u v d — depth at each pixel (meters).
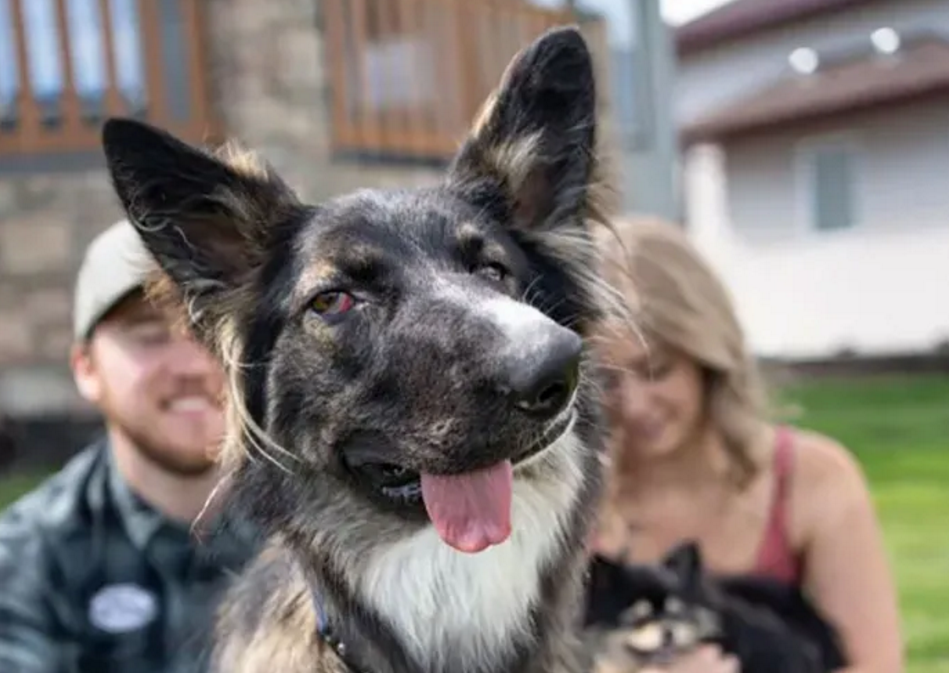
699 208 5.05
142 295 0.75
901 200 4.29
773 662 0.87
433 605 0.66
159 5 1.90
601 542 0.95
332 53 2.02
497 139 0.72
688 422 0.90
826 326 4.57
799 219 4.61
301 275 0.65
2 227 1.88
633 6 2.85
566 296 0.70
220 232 0.69
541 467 0.66
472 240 0.66
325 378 0.64
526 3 2.36
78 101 1.89
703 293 0.89
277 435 0.67
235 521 0.72
